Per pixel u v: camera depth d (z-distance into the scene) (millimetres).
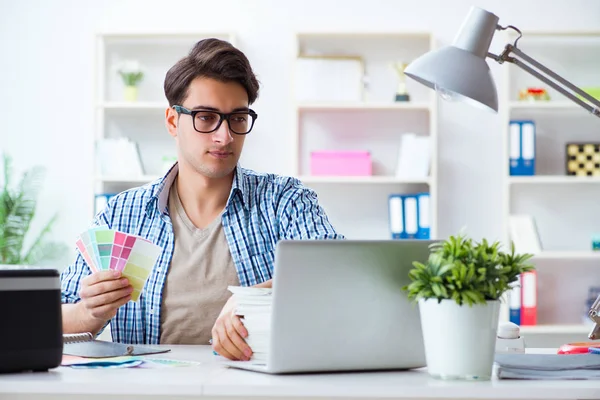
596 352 1865
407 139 4898
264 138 5023
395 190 5055
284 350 1563
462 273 1498
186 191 2426
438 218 5020
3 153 5059
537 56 5059
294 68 4887
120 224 2438
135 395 1416
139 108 4941
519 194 5094
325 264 1585
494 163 5020
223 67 2234
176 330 2363
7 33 5105
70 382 1415
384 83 5059
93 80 4941
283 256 1557
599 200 5070
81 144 5086
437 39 5031
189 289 2373
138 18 5102
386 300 1632
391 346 1646
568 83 2191
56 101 5090
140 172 4918
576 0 5020
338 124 5074
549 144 5090
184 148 2303
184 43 5094
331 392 1402
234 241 2395
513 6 5023
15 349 1545
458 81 2098
